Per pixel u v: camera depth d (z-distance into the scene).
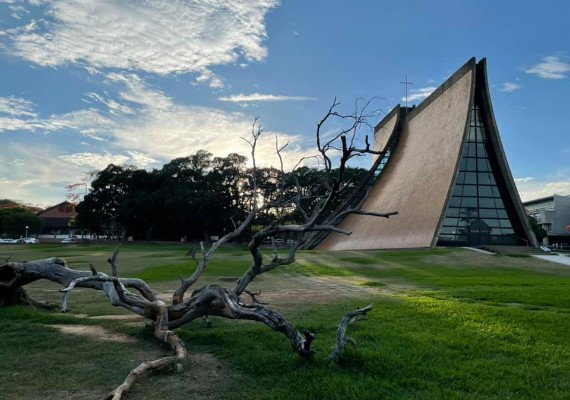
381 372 6.27
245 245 59.62
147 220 71.06
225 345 7.79
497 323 9.16
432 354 7.12
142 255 35.81
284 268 24.33
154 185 72.69
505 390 5.73
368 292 15.01
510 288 14.96
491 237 39.03
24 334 8.59
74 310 11.58
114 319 10.19
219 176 67.44
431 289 15.47
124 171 73.00
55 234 106.94
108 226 78.38
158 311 8.24
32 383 6.01
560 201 88.38
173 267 23.34
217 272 21.59
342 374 6.17
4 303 11.20
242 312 7.27
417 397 5.45
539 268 25.11
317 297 13.95
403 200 44.09
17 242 72.12
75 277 10.40
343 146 6.64
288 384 5.89
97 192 72.62
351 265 25.98
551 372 6.38
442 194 37.31
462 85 40.44
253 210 9.43
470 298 12.83
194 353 7.36
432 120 45.72
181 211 64.81
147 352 7.38
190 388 5.81
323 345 7.66
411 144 49.59
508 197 39.28
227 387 5.86
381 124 62.00
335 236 54.81
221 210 66.38
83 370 6.50
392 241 41.78
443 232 38.91
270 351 7.35
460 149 37.34
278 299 13.66
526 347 7.51
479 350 7.38
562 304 11.62
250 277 8.44
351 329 8.80
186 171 68.62
